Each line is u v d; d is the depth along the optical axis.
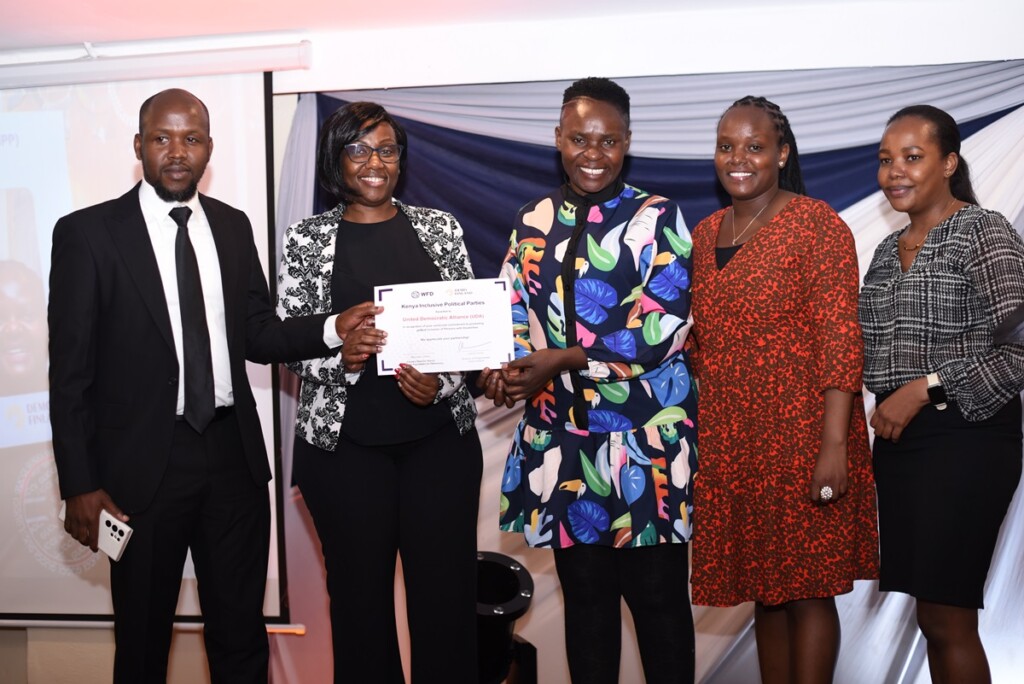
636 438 2.10
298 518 3.07
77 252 2.11
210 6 2.79
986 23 2.73
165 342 2.12
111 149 3.05
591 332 2.10
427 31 2.98
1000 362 2.01
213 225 2.27
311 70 3.03
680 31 2.87
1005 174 2.75
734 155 2.14
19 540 3.13
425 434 2.17
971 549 2.07
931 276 2.13
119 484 2.10
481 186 3.00
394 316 2.08
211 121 3.01
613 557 2.18
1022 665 2.75
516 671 2.70
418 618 2.18
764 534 2.09
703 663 2.97
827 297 2.04
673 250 2.12
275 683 3.11
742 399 2.10
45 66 2.99
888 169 2.21
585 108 2.11
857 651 2.88
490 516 3.04
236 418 2.23
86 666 3.15
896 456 2.18
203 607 2.25
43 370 3.10
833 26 2.81
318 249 2.21
